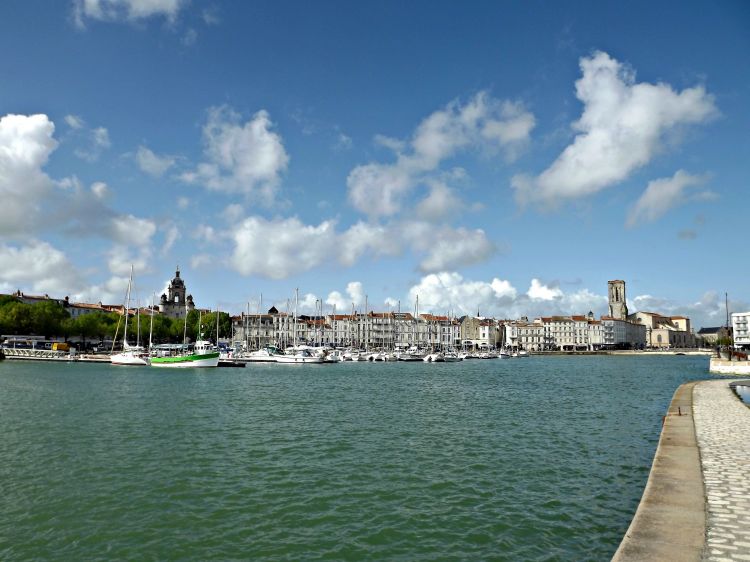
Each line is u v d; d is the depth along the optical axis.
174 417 40.34
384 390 65.06
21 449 28.66
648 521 12.84
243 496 20.78
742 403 39.78
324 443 30.69
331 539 16.73
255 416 41.25
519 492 21.27
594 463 26.02
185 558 15.43
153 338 174.88
